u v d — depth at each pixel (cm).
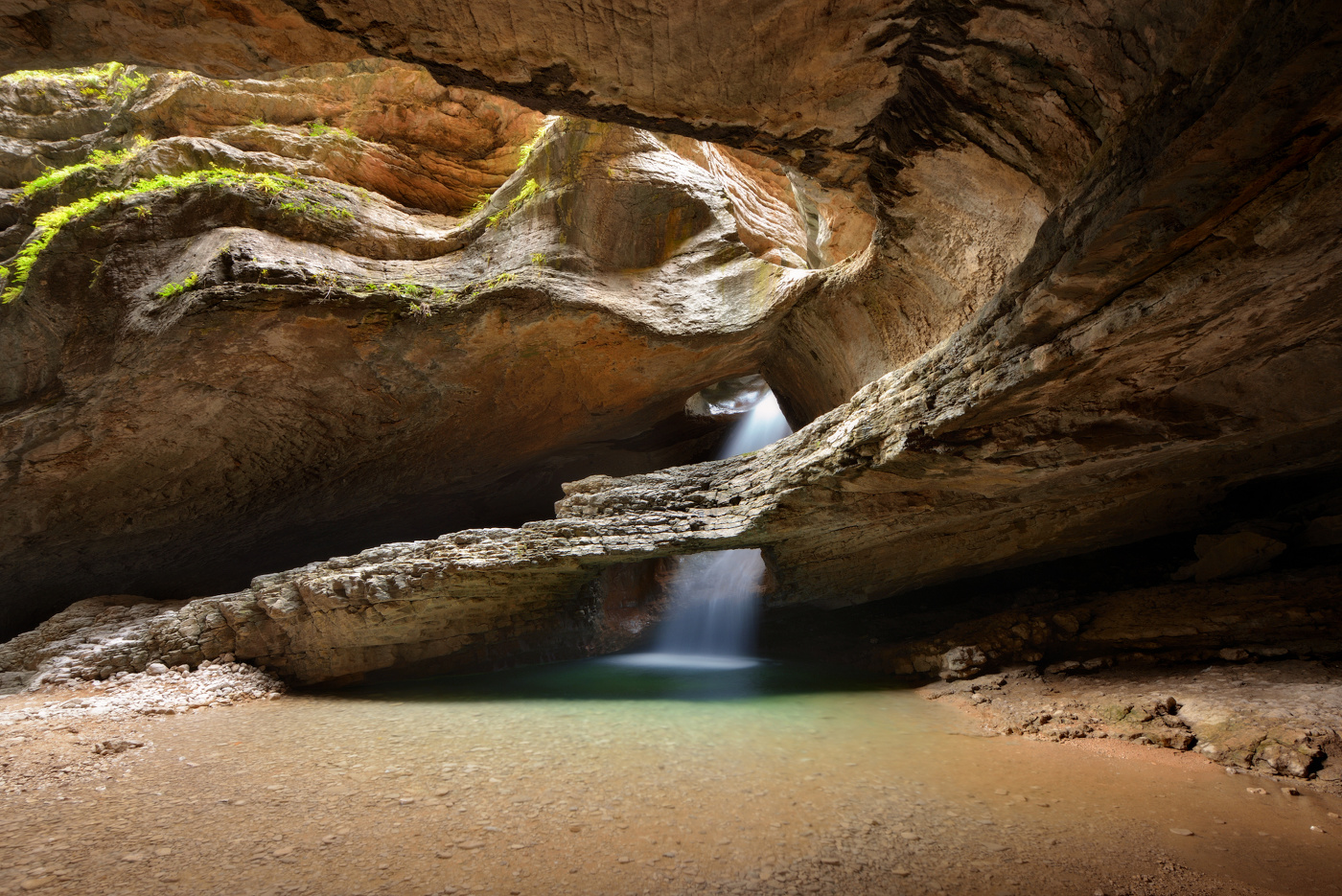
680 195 1238
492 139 1448
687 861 359
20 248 1093
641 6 381
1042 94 450
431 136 1420
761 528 902
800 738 612
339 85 1377
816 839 385
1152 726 588
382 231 1182
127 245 1045
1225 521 934
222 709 835
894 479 757
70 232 1020
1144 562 1026
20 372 1060
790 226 1585
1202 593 805
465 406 1278
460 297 1116
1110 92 409
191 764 565
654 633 1462
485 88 451
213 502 1288
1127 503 863
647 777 500
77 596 1411
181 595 1550
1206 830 393
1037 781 484
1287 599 725
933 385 642
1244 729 538
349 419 1226
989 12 405
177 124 1284
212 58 411
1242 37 286
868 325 1039
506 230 1207
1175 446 618
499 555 951
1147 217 371
